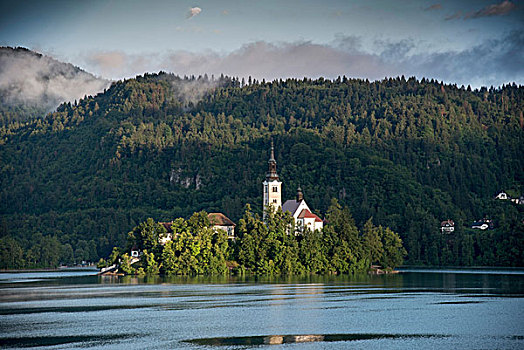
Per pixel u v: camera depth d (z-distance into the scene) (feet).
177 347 615.57
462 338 647.97
